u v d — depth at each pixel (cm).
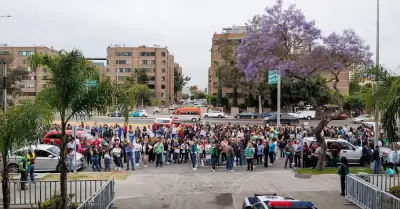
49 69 1391
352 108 7556
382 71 1773
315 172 2350
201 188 1967
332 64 2334
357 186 1574
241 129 3675
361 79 2008
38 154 2378
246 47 2489
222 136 3075
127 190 1917
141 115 7406
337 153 2552
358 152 2612
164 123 4684
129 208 1612
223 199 1753
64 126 1367
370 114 1769
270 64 2388
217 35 9681
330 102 6962
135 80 11325
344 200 1709
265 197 1317
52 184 1967
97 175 2261
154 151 2688
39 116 1260
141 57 12281
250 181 2130
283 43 2386
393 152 2327
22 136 1266
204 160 2684
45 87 1378
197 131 3559
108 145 2788
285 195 1803
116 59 12194
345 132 3716
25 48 10956
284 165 2681
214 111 8056
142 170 2473
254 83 7394
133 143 2722
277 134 3428
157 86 12362
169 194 1845
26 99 1362
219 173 2373
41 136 1295
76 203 1475
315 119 7062
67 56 1345
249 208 1296
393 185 1792
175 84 16662
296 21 2341
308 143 2717
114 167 2611
